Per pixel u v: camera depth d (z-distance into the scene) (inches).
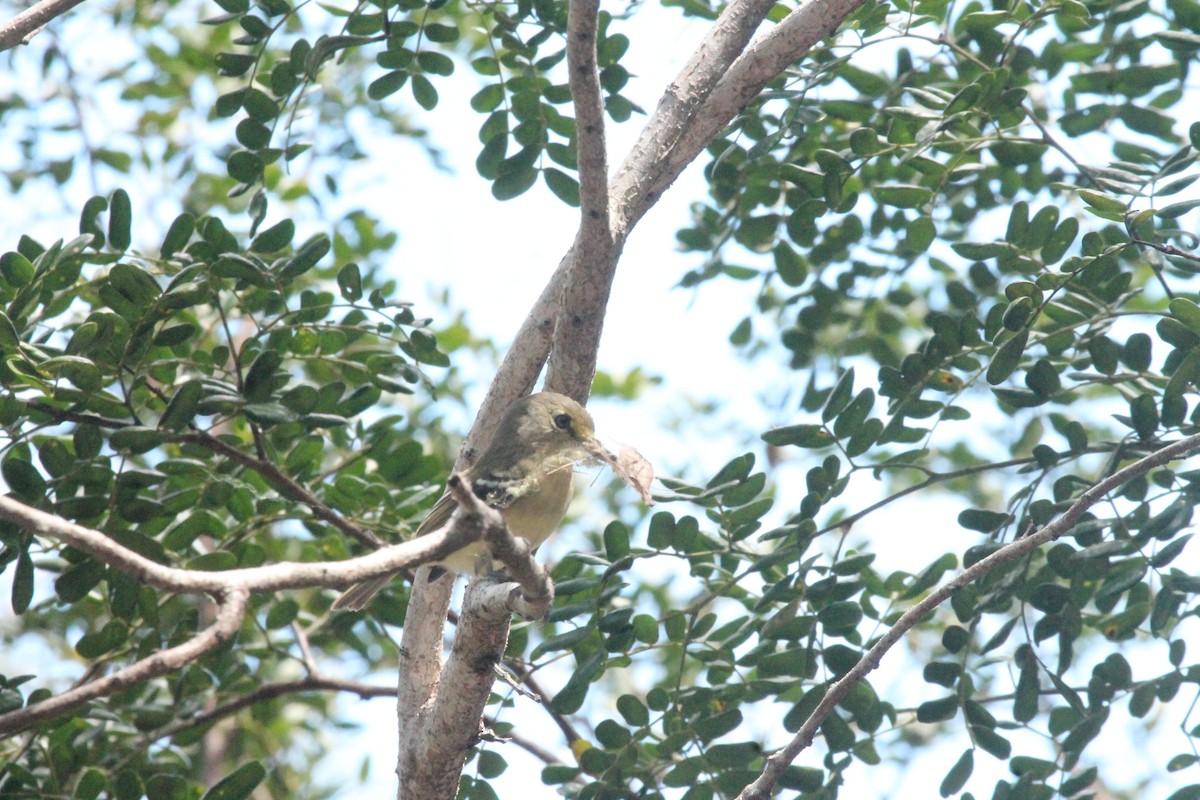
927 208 473.4
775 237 516.7
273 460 475.8
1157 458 341.4
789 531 410.9
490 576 361.4
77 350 387.9
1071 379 416.5
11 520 229.5
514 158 463.2
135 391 469.1
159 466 442.0
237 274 420.5
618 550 416.5
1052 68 494.0
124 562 235.1
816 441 417.7
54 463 406.0
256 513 482.6
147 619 438.6
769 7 392.5
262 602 527.8
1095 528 393.1
